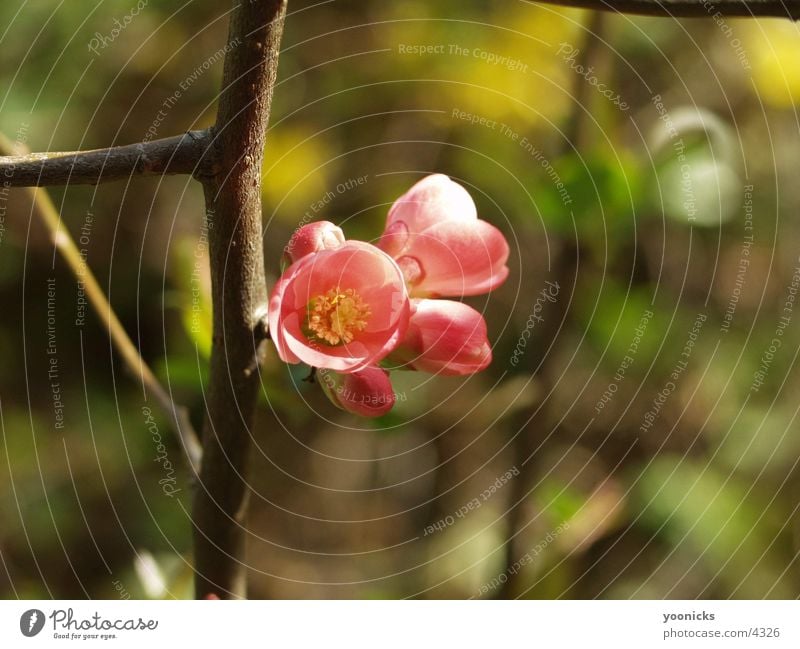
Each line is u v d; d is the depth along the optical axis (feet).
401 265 2.46
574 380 3.61
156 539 3.76
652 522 3.64
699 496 3.67
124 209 4.10
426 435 4.24
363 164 3.81
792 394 3.84
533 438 2.97
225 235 2.38
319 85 3.87
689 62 3.89
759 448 3.79
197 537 2.50
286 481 4.34
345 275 2.44
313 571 4.19
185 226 4.09
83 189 4.06
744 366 3.92
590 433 3.84
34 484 3.95
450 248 2.46
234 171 2.36
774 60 3.72
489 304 3.55
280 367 2.64
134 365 2.61
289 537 4.28
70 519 3.88
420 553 3.99
